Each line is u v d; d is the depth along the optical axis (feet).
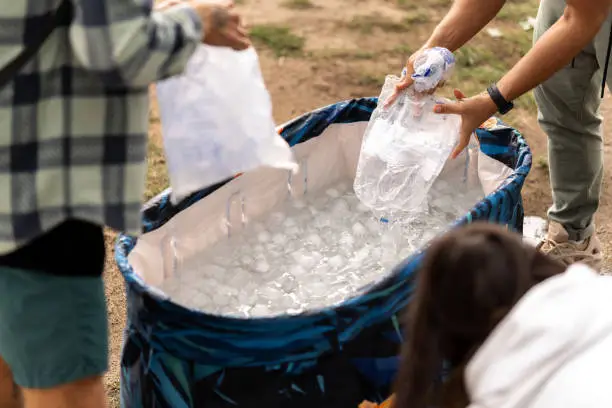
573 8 7.11
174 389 6.29
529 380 4.26
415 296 4.78
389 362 6.65
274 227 8.84
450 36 8.36
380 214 8.80
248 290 7.95
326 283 8.18
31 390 5.93
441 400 4.94
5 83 4.93
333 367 6.40
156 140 11.85
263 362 6.16
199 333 6.00
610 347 4.22
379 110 8.62
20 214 5.15
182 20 5.08
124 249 6.89
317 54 13.83
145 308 6.09
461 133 7.83
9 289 5.56
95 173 5.22
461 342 4.70
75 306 5.73
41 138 5.09
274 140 6.82
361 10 15.20
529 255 4.71
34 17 4.85
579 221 9.18
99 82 5.08
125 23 4.71
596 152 8.89
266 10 15.15
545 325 4.27
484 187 9.05
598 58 8.09
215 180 6.58
